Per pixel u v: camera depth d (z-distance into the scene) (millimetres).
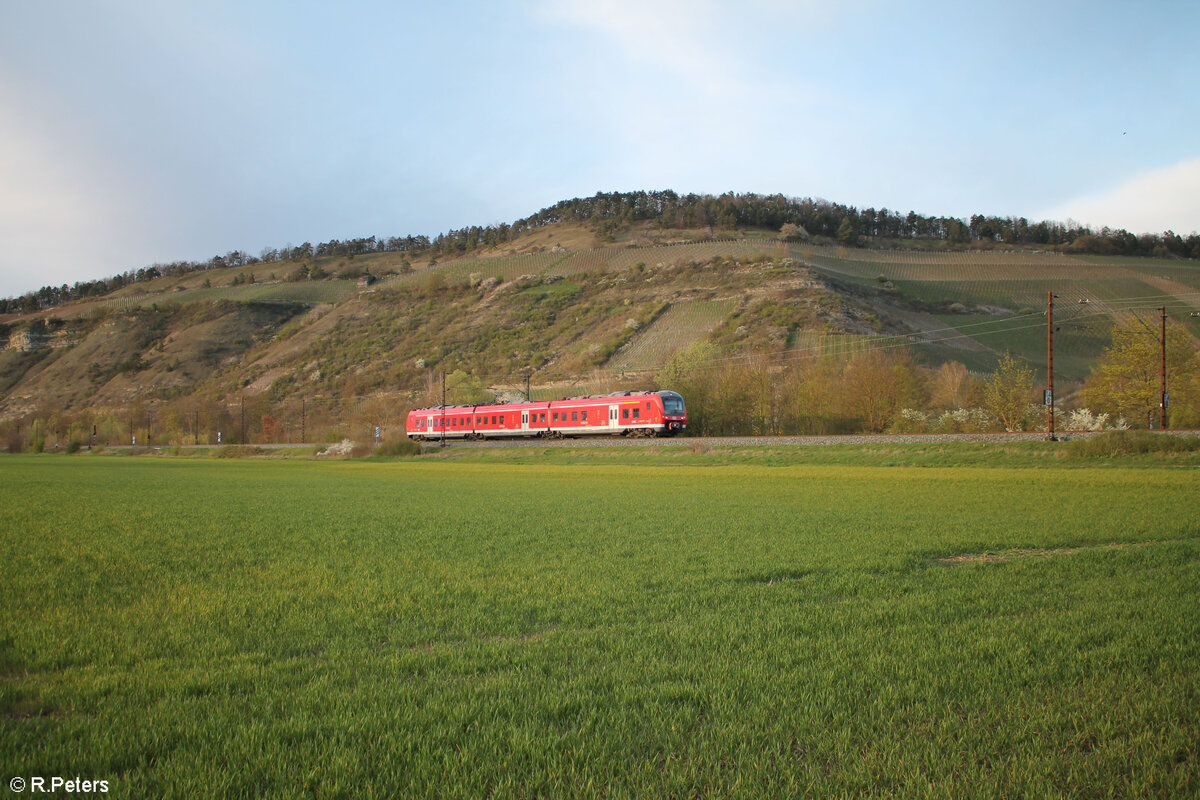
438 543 17953
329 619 10297
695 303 145125
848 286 143750
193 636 9383
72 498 32656
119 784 5336
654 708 6691
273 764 5672
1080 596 11023
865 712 6652
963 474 38406
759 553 15766
